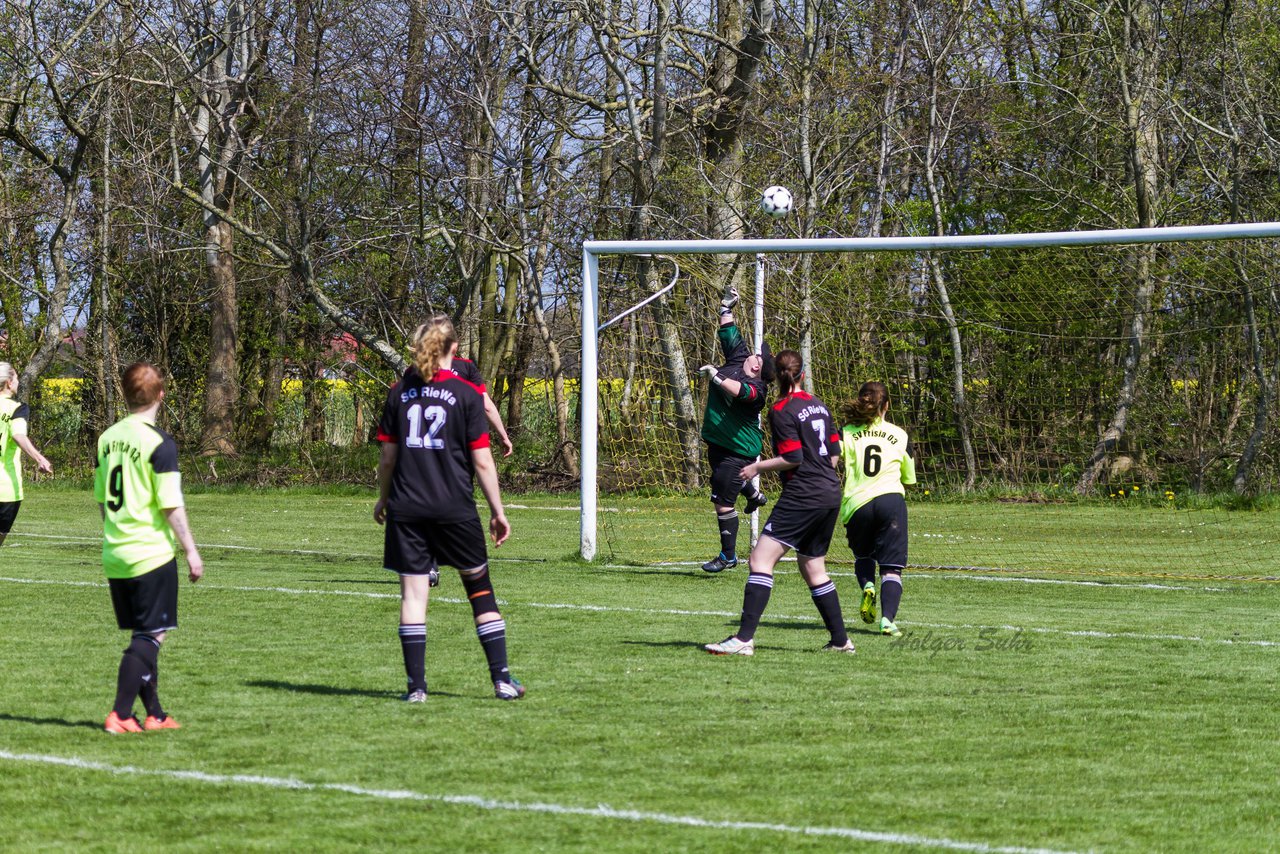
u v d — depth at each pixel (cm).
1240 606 3081
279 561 4041
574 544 4634
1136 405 5741
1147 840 1260
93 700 1859
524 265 7888
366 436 9756
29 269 9512
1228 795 1426
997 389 5616
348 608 2845
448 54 7338
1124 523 5125
